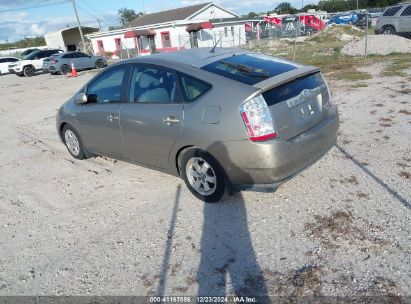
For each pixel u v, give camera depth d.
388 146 5.17
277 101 3.55
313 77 4.09
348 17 42.88
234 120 3.53
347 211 3.70
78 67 25.89
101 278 3.23
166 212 4.15
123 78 4.74
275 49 24.75
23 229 4.21
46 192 5.13
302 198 4.04
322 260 3.08
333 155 5.06
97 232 3.96
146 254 3.47
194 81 3.92
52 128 8.94
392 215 3.55
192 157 4.07
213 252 3.36
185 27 38.75
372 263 2.97
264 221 3.72
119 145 4.96
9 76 29.94
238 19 42.03
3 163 6.61
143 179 5.12
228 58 4.26
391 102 7.31
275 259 3.16
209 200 4.14
